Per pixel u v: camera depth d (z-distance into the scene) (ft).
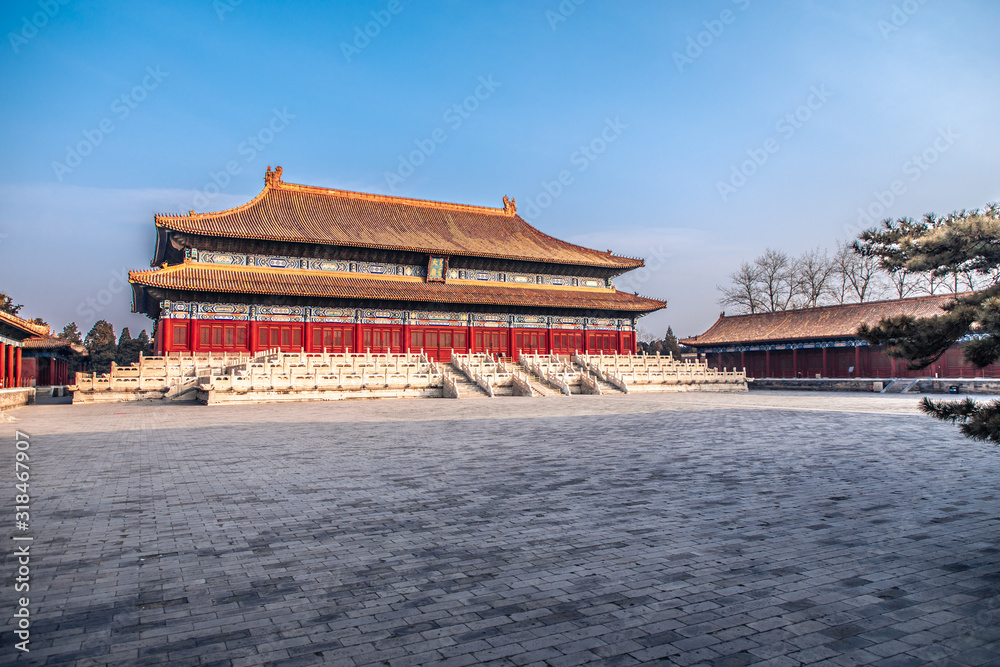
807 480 48.08
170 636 21.36
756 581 26.37
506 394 184.55
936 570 27.58
